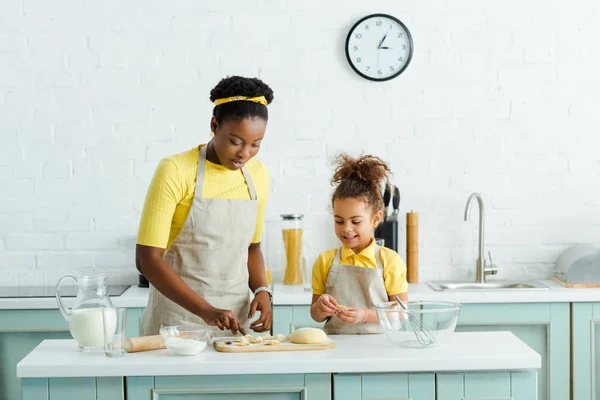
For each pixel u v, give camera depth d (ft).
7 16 12.69
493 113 12.92
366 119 12.91
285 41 12.82
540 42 12.87
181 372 6.36
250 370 6.36
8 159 12.78
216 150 7.58
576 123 12.92
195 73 12.82
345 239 7.97
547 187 12.98
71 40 12.74
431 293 11.36
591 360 11.35
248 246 8.31
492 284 12.55
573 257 12.00
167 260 8.04
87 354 6.76
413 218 12.60
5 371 11.35
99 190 12.86
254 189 8.16
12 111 12.76
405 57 12.83
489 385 6.51
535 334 11.43
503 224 13.01
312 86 12.87
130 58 12.77
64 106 12.78
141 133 12.82
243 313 8.21
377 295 8.00
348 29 12.84
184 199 7.80
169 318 7.95
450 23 12.85
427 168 12.96
